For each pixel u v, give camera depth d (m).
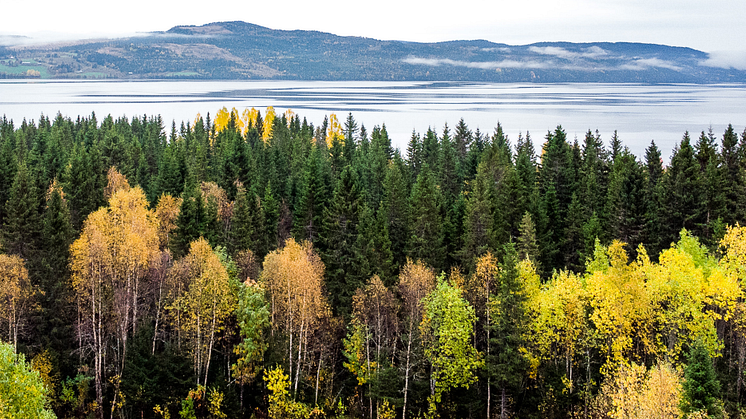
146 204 69.06
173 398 49.06
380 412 47.84
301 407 47.47
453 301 47.78
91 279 50.28
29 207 63.06
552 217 72.88
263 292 52.66
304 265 50.88
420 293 50.50
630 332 46.91
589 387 46.06
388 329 51.00
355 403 50.66
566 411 46.75
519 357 46.97
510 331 47.25
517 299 47.00
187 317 51.56
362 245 59.22
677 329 45.41
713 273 46.84
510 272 47.47
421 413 49.22
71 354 52.06
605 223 69.31
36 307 50.62
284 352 50.38
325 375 51.09
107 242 52.97
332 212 64.31
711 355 44.09
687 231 57.62
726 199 70.19
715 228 61.22
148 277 56.94
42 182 78.81
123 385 48.59
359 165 111.94
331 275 60.59
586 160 96.88
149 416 49.28
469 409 48.62
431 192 70.44
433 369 50.72
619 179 75.25
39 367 48.72
